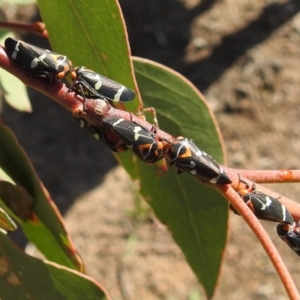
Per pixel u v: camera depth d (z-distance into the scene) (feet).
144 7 2.05
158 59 1.93
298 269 1.57
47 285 0.59
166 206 0.73
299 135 1.79
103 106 0.49
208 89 1.86
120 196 1.71
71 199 1.69
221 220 0.72
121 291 1.54
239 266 1.58
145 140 0.48
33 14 1.98
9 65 0.50
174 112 0.73
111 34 0.59
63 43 0.63
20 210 0.63
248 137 1.78
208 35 1.98
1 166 0.62
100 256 1.60
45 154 1.77
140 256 1.61
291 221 0.50
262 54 1.93
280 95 1.85
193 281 1.56
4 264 0.59
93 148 1.81
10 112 1.84
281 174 0.51
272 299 1.53
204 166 0.48
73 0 0.60
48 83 0.50
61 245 0.65
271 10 2.03
